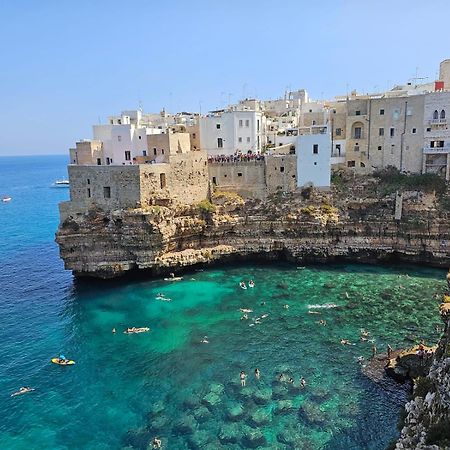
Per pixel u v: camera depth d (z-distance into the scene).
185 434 32.66
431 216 67.62
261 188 75.69
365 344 44.12
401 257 69.75
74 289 63.12
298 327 48.31
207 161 75.94
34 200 176.50
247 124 84.62
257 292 58.91
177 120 107.31
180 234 69.19
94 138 84.31
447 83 85.44
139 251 64.88
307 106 106.88
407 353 39.31
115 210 64.94
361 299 55.16
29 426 34.25
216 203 74.44
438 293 56.16
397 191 70.81
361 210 72.19
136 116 111.62
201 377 39.69
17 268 74.81
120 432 33.22
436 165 72.94
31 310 56.09
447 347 27.94
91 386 39.12
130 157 76.75
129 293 60.28
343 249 70.75
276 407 35.12
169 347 45.22
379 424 32.91
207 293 59.12
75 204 66.12
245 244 72.88
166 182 68.19
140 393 37.78
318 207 72.69
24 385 39.59
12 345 47.03
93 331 49.47
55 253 85.06
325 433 32.19
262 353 43.28
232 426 33.25
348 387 37.31
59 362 43.06
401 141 75.56
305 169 74.69
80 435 33.09
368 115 77.62
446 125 71.88
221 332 47.88
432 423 24.56
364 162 79.00
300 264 71.06
